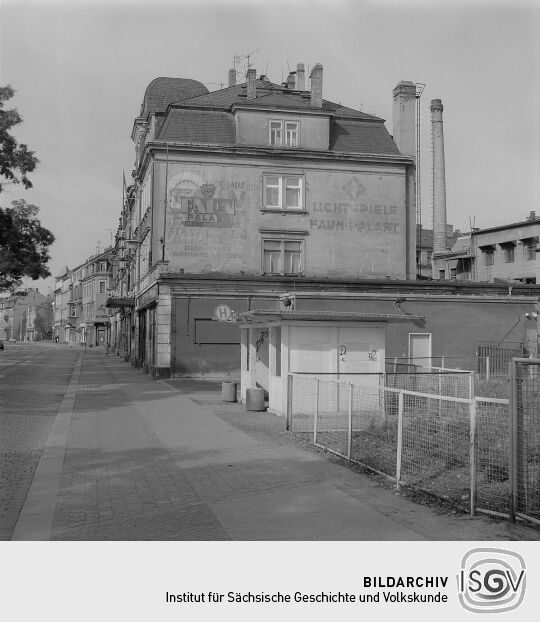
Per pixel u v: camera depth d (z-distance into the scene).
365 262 37.31
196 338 31.33
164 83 43.44
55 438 12.91
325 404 13.93
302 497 8.16
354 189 37.41
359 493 8.34
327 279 32.75
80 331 116.00
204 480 9.20
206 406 18.78
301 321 16.08
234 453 11.23
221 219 35.47
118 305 43.84
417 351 30.12
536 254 51.53
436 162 48.62
